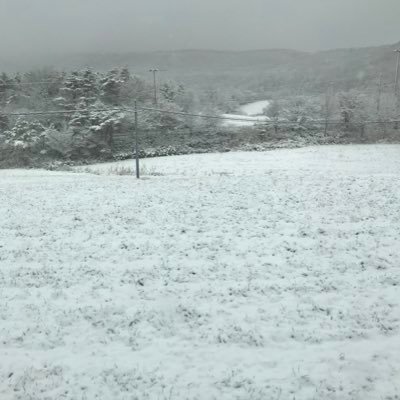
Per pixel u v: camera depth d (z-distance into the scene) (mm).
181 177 31938
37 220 17859
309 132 70875
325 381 7199
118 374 7508
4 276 11984
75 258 13250
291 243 14055
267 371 7523
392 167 43531
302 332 8758
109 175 35875
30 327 9156
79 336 8812
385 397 6789
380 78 89438
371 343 8320
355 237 14508
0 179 33156
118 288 11016
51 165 56906
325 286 10859
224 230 15633
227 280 11352
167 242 14453
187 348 8320
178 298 10383
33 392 7055
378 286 10828
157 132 70375
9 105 77188
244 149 64438
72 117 64875
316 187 23422
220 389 7078
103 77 75562
